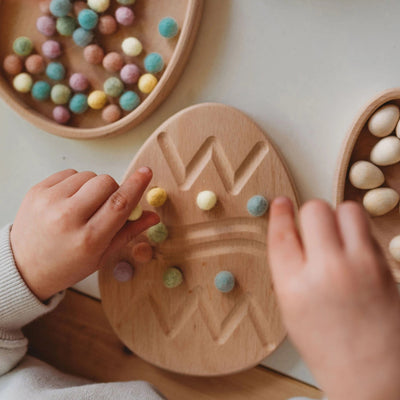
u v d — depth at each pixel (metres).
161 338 0.46
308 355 0.22
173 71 0.43
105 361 0.49
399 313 0.22
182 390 0.47
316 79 0.43
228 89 0.45
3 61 0.46
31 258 0.39
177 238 0.45
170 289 0.45
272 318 0.44
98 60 0.45
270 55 0.44
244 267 0.44
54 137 0.49
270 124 0.45
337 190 0.42
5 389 0.43
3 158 0.50
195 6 0.42
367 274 0.21
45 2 0.45
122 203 0.36
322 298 0.21
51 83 0.47
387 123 0.40
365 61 0.42
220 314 0.45
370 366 0.21
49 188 0.39
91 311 0.49
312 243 0.22
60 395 0.41
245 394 0.47
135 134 0.47
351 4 0.42
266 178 0.43
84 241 0.37
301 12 0.43
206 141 0.44
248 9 0.43
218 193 0.44
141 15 0.44
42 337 0.50
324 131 0.44
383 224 0.42
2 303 0.41
